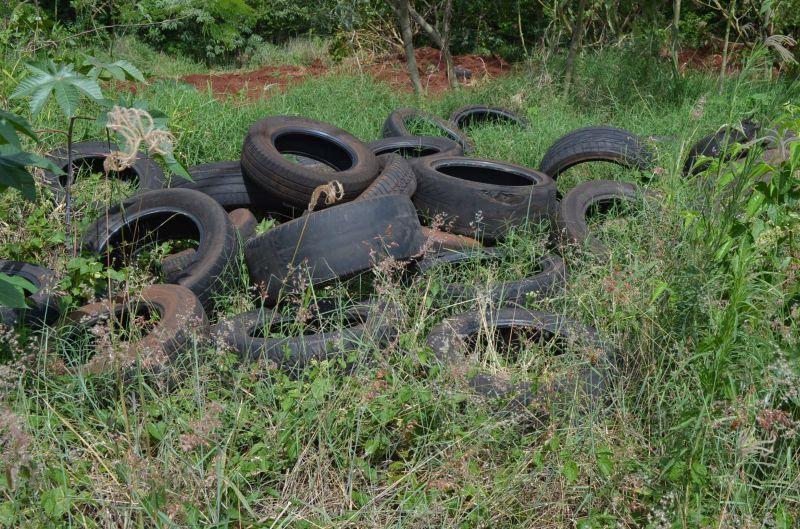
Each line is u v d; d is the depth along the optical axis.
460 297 4.48
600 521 2.95
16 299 3.10
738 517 2.85
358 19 15.34
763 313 3.58
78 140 6.54
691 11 16.02
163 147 2.79
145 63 16.11
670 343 3.71
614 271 4.59
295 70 14.25
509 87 10.88
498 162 6.31
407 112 8.45
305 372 3.58
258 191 5.71
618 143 6.68
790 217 3.96
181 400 3.36
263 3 18.86
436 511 2.90
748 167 3.90
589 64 11.55
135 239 5.18
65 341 3.74
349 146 6.16
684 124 7.80
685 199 5.31
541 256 5.25
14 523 2.72
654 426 3.38
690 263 3.92
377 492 3.11
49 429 3.05
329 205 5.54
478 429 3.25
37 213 5.04
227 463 3.04
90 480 2.94
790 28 11.48
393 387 3.35
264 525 2.89
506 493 3.00
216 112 7.89
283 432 3.24
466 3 17.44
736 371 3.28
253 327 4.15
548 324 4.16
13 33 8.00
